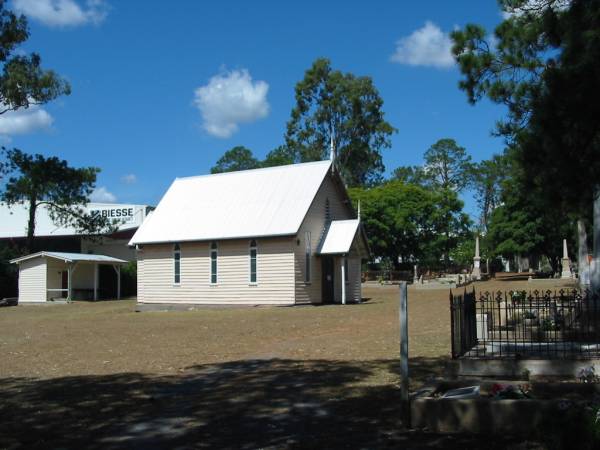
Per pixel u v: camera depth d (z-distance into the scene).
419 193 71.00
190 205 41.78
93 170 51.31
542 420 8.16
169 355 17.09
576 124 9.98
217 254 38.53
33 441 9.10
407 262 74.44
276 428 9.42
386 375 13.03
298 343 18.70
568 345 13.20
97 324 27.33
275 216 37.22
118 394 12.14
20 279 51.38
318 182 38.59
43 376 14.48
